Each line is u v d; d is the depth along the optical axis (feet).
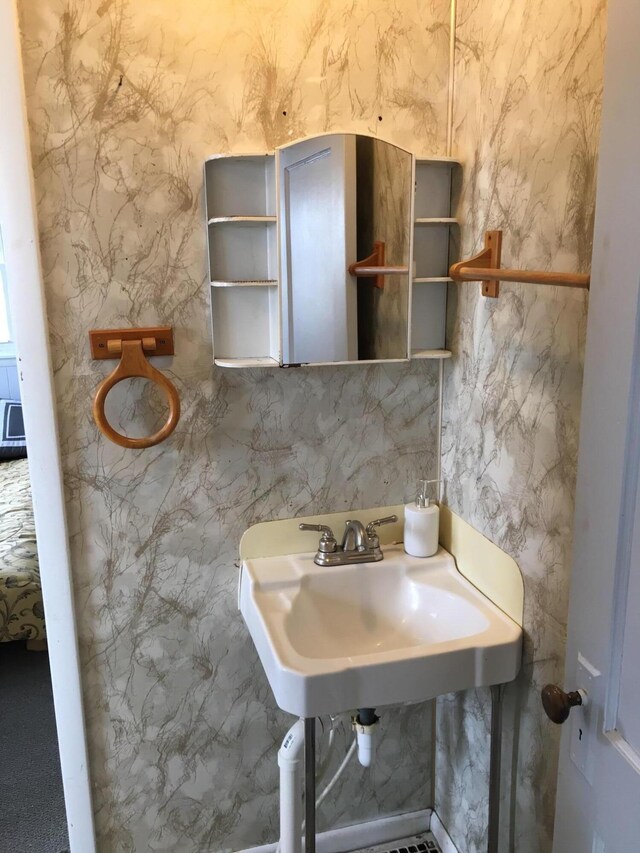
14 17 4.06
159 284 4.67
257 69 4.55
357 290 4.78
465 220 4.80
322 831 5.98
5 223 4.30
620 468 2.92
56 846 6.15
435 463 5.53
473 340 4.83
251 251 4.80
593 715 3.22
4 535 9.20
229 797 5.66
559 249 3.78
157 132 4.47
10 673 8.62
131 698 5.26
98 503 4.88
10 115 4.17
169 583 5.14
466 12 4.59
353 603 5.20
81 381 4.67
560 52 3.66
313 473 5.28
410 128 4.89
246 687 5.49
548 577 4.15
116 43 4.29
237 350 4.93
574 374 3.76
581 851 3.40
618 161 2.82
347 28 4.64
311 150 4.51
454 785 5.72
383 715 5.85
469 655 4.27
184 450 4.96
